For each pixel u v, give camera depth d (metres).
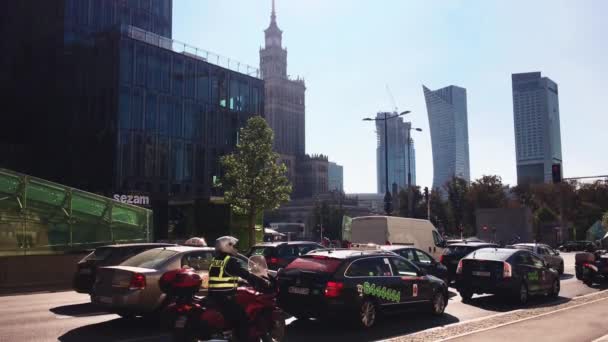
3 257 18.75
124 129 46.28
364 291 10.94
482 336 9.80
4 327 11.01
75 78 49.16
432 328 11.28
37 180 21.42
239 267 7.14
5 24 51.22
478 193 77.44
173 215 38.38
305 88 194.00
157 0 61.81
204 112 54.19
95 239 23.34
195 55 54.19
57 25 50.56
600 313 12.91
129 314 10.90
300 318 11.12
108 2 54.84
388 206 43.19
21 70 50.78
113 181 45.12
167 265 11.23
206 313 6.87
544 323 11.33
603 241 26.00
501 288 15.18
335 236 102.69
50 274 19.97
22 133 50.22
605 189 90.50
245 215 37.81
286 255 17.75
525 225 49.03
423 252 18.06
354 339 9.95
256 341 7.30
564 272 29.52
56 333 10.34
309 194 173.25
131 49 47.69
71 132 48.41
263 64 196.12
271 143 39.16
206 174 53.72
